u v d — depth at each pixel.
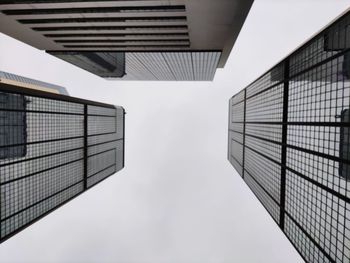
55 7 40.75
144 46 62.94
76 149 89.81
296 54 55.03
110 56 96.19
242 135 131.00
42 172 69.94
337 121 38.78
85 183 97.12
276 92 69.56
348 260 36.09
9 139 56.88
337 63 38.66
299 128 53.84
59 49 66.62
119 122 138.75
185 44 61.72
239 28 49.25
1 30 51.38
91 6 39.91
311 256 47.91
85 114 96.19
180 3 38.59
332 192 40.25
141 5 39.41
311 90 47.56
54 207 76.50
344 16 35.62
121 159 142.62
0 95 54.28
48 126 72.44
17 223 59.84
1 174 54.72
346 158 36.56
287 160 61.00
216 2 37.75
